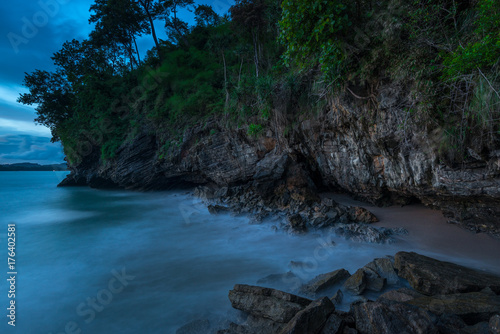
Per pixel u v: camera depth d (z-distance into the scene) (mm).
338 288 6012
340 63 8445
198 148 19922
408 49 7195
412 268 6055
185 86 24297
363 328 3986
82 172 33656
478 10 5500
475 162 6816
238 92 16578
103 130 27734
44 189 33094
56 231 12578
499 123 5602
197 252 9281
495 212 7973
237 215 13758
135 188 27125
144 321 5414
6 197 25172
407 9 7090
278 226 11500
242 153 17516
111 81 30062
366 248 8508
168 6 33312
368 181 11195
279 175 14578
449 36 6520
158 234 11727
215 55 25047
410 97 7438
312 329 3924
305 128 12891
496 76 5211
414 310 3787
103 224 13906
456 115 6598
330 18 7051
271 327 4457
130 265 8266
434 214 10430
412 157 8391
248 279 7082
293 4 7371
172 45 32094
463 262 7105
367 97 8750
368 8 7832
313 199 13453
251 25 16844
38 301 6270
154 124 25203
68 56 33031
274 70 15273
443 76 6312
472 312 4164
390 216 11195
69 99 32688
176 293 6438
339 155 12062
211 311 5617
